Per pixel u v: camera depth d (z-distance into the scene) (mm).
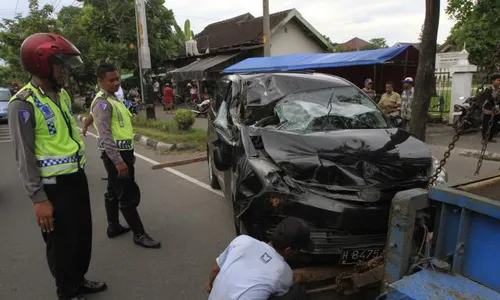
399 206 2096
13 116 2459
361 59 11555
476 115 9789
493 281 1831
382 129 3930
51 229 2656
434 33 5867
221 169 4082
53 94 2707
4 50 25328
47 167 2625
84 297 3098
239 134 3824
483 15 8078
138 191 3998
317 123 3998
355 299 2916
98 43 18172
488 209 1790
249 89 4738
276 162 3156
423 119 6219
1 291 3232
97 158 8648
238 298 1875
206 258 3729
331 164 3139
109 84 3750
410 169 3254
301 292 2018
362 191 2990
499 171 2518
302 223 2086
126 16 18094
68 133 2744
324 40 21984
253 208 2945
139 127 12438
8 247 4082
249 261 1979
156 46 19641
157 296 3117
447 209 2029
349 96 4523
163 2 19688
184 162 7844
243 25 23844
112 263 3674
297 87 4590
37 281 3389
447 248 2051
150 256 3797
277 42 21062
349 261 2854
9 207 5395
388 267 2189
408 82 9352
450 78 12133
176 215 4895
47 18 22031
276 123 4117
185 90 24766
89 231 3076
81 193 2881
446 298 1747
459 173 6570
